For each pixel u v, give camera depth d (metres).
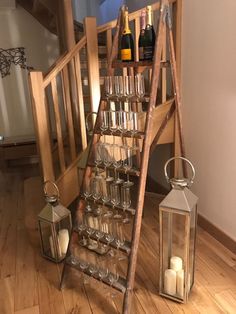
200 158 2.22
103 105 1.69
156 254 1.96
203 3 1.94
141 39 1.77
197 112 2.17
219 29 1.84
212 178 2.11
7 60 4.13
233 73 1.78
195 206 1.51
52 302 1.59
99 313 1.50
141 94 1.58
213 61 1.93
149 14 1.75
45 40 4.16
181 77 2.29
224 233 2.03
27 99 4.33
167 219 1.52
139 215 1.46
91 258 1.67
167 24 1.56
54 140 3.60
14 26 4.04
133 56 1.89
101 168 1.64
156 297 1.59
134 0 2.96
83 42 2.11
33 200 2.53
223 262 1.86
